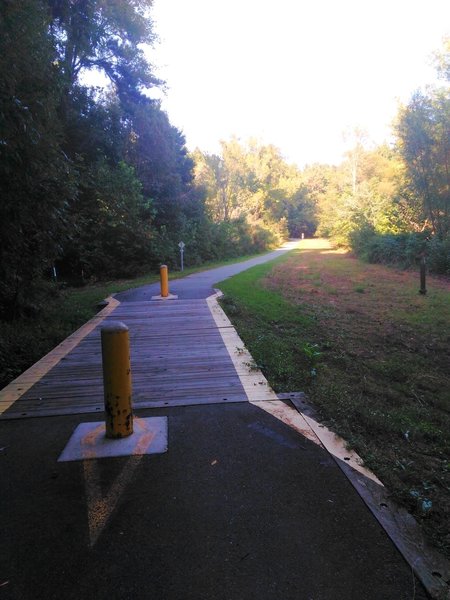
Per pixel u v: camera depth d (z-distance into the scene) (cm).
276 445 357
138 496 289
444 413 523
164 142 2742
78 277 2253
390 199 2941
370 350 769
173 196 2864
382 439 407
